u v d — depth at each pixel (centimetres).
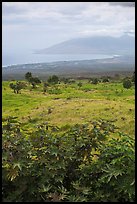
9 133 528
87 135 530
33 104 3934
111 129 547
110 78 12719
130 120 2100
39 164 506
